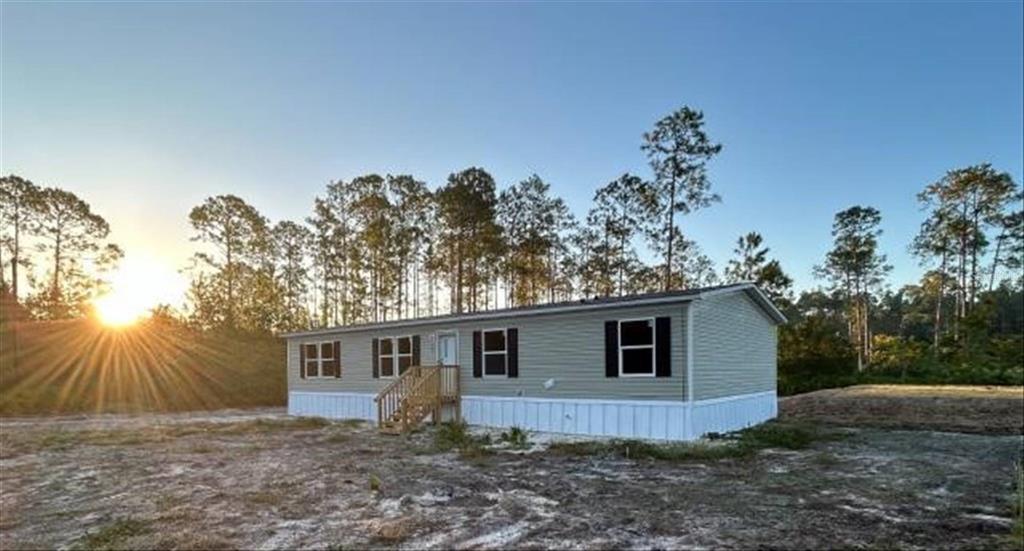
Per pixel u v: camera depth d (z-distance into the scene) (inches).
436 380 592.4
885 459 375.9
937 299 1635.1
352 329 709.3
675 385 457.7
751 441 442.6
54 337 948.6
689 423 449.4
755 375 580.7
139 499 288.8
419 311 1393.9
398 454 424.5
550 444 450.3
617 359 490.0
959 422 557.3
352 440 509.0
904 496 275.6
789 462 369.4
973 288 1574.8
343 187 1402.6
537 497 283.4
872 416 612.1
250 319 1355.8
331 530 230.4
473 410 589.9
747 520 237.3
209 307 1401.3
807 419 608.4
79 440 517.0
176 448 466.6
